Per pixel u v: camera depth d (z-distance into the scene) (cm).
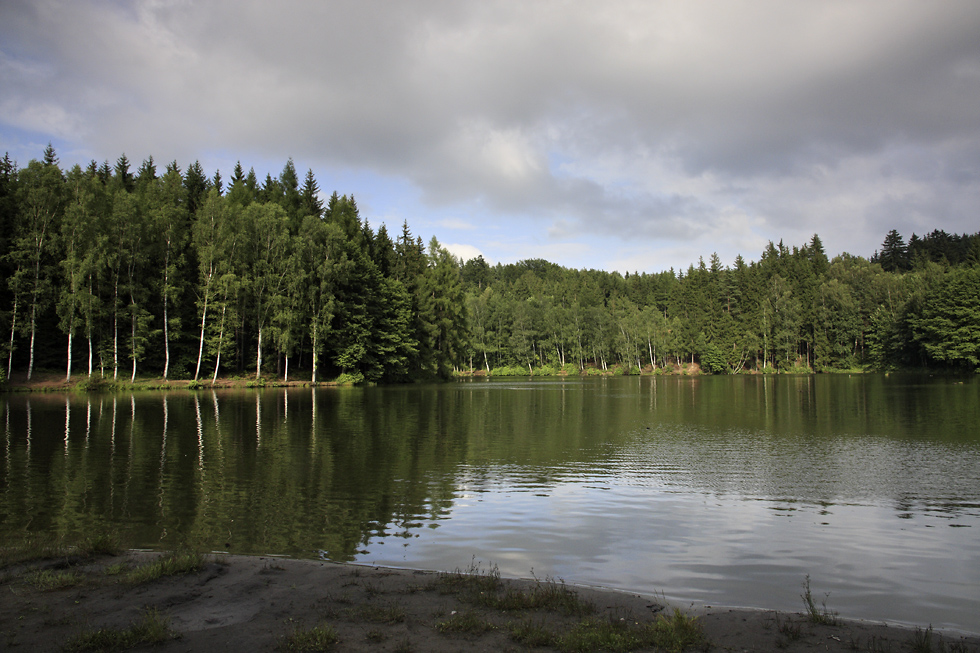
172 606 683
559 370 11831
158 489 1414
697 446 2166
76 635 582
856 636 642
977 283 7969
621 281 17750
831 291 10656
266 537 1052
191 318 5759
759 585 845
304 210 7544
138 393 4512
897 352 9456
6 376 4538
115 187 6419
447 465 1761
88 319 4681
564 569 903
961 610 759
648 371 11831
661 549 1007
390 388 5912
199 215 5662
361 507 1270
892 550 1007
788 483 1543
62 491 1384
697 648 596
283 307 5644
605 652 575
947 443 2202
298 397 4369
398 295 7081
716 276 13825
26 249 4638
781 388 6062
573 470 1706
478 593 746
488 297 13362
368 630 618
